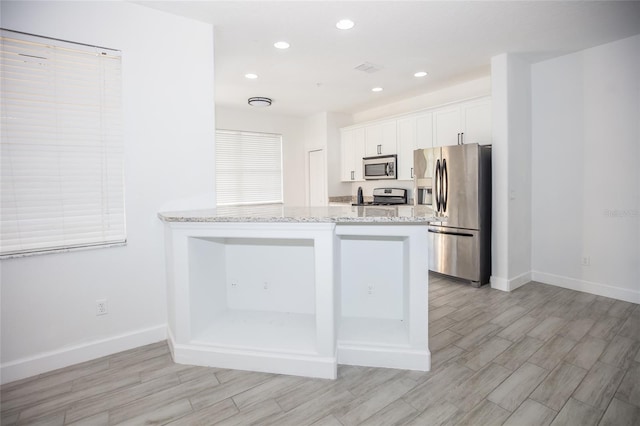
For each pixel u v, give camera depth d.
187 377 2.15
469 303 3.38
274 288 2.74
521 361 2.27
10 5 2.06
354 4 2.56
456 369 2.18
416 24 2.90
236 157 6.01
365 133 5.77
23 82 2.13
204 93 2.80
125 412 1.82
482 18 2.81
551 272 3.94
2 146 2.09
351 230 2.21
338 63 3.80
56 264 2.26
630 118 3.26
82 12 2.29
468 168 3.86
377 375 2.13
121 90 2.45
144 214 2.57
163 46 2.61
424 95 5.12
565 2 2.56
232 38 3.13
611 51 3.34
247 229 2.16
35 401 1.92
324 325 2.10
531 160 4.01
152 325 2.64
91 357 2.38
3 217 2.11
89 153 2.36
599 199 3.51
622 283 3.39
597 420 1.70
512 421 1.70
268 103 5.30
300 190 6.73
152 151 2.59
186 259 2.28
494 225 3.81
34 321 2.20
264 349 2.20
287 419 1.74
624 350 2.39
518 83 3.75
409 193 5.53
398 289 2.54
